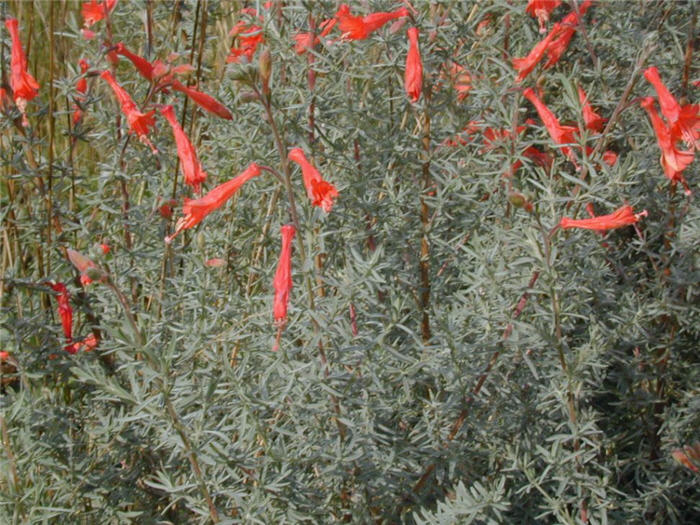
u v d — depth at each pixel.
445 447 0.41
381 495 0.41
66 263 0.47
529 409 0.42
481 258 0.41
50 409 0.43
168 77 0.43
